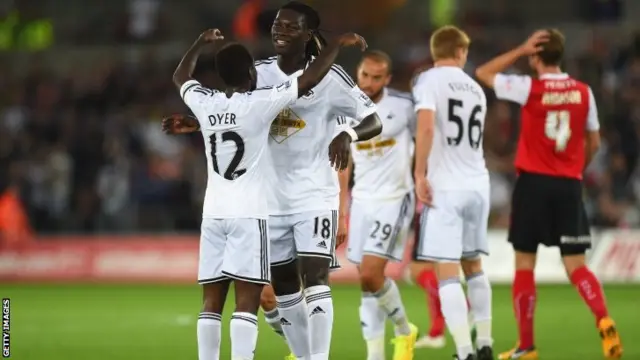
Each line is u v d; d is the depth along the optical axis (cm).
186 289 6269
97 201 7162
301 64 2625
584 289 3253
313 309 2598
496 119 7225
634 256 6328
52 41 8969
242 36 8175
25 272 6950
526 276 3312
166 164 7231
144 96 8056
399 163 3122
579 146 3306
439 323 3662
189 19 8931
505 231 6431
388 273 6394
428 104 2941
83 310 5081
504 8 8706
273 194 2627
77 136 7462
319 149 2628
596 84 7631
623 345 3672
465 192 2977
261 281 2461
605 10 8288
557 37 3278
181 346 3753
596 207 6525
